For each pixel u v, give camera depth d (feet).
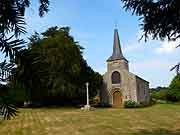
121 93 158.10
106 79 162.81
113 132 52.31
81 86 135.85
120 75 159.74
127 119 76.02
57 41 119.03
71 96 128.98
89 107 116.16
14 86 3.51
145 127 58.13
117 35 167.43
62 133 53.06
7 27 3.81
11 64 3.55
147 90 186.29
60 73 117.80
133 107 142.72
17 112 3.49
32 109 110.11
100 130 55.26
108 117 82.58
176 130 52.47
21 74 3.54
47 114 92.94
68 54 122.42
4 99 3.43
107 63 164.45
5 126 61.26
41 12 5.15
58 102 137.28
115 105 157.48
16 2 4.10
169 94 185.68
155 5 15.97
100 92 162.20
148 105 157.07
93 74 149.38
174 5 15.37
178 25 16.33
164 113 95.04
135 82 155.94
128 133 50.55
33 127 61.82
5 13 3.85
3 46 3.58
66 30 129.59
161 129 54.39
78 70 125.29
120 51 164.25
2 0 3.90
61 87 118.42
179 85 180.75
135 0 16.24
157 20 16.56
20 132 54.95
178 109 117.60
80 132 53.52
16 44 3.62
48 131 55.98
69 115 89.97
